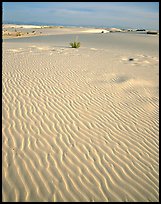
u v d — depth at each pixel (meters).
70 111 7.05
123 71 11.52
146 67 12.93
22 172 4.64
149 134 6.29
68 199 4.18
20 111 6.75
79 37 34.31
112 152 5.45
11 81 8.84
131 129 6.46
